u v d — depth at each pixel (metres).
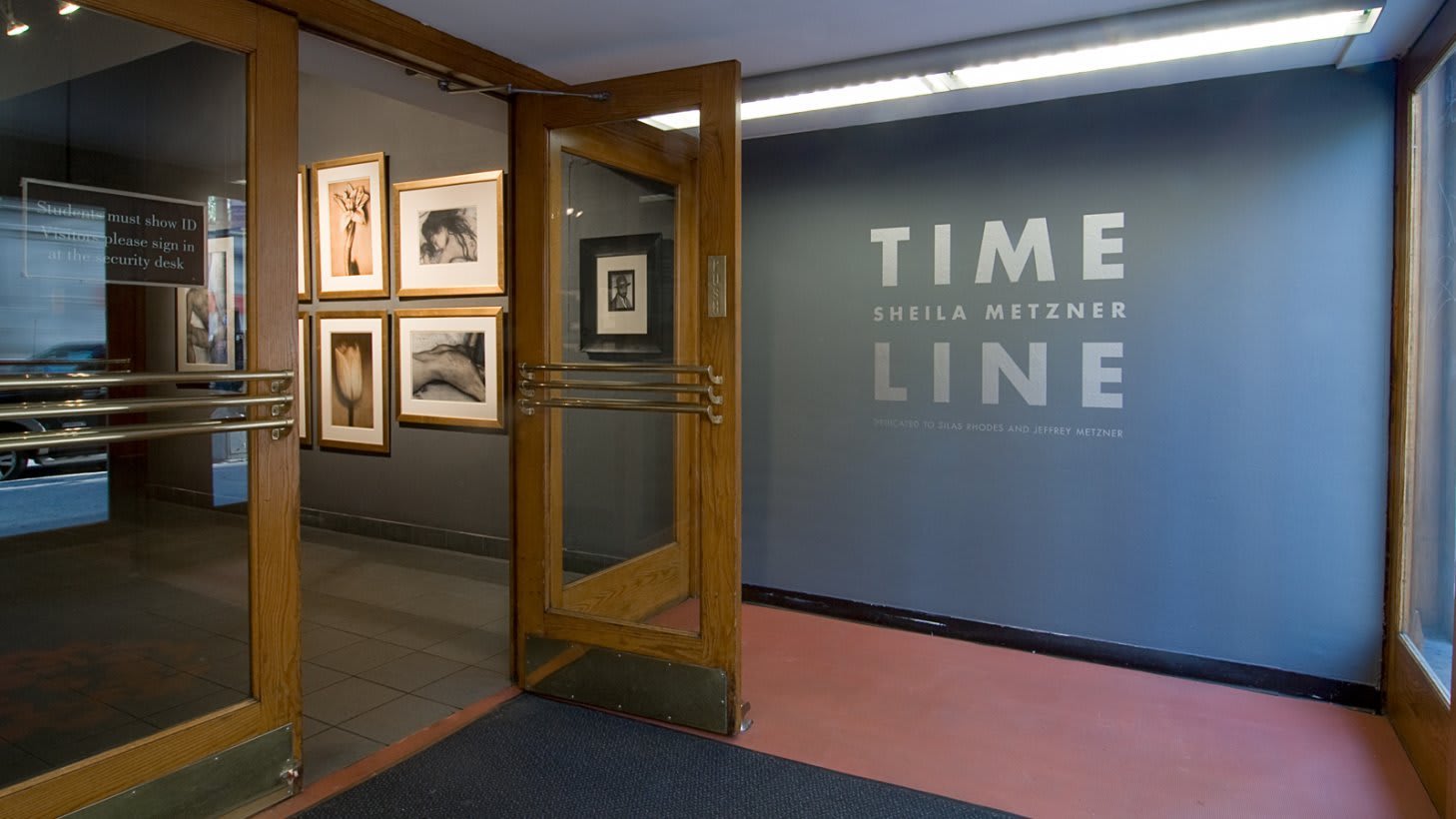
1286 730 2.68
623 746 2.57
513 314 2.98
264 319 2.18
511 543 3.03
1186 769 2.44
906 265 3.54
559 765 2.45
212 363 2.14
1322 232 2.85
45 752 1.94
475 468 4.75
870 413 3.64
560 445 3.02
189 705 2.16
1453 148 2.30
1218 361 3.01
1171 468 3.10
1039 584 3.33
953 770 2.43
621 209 2.91
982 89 3.06
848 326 3.67
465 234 4.65
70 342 1.97
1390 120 2.75
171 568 2.38
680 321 2.87
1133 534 3.16
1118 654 3.20
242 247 2.16
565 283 3.00
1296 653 2.94
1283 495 2.93
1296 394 2.90
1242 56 2.73
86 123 2.00
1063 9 2.47
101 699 2.19
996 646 3.41
